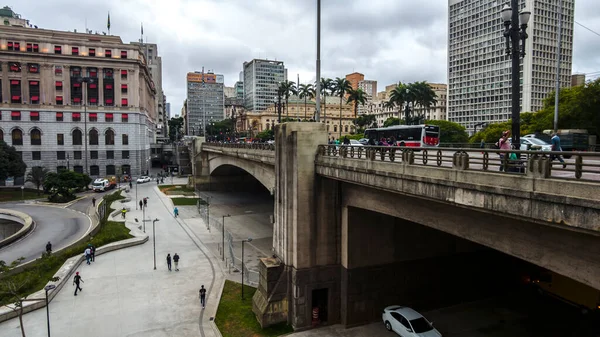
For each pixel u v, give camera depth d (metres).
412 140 46.31
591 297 28.05
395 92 86.56
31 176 87.88
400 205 21.14
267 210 65.81
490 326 26.55
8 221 58.84
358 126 138.62
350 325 26.81
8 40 89.69
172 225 54.94
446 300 29.33
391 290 27.69
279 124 28.95
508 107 126.81
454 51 147.88
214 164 78.94
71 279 34.09
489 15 132.75
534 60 105.38
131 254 41.34
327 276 27.20
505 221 15.23
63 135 95.38
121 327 26.08
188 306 29.22
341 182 27.00
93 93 97.94
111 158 100.62
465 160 14.94
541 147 25.53
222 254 41.22
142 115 108.88
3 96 89.81
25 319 26.86
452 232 17.91
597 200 10.36
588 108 48.09
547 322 27.03
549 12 104.94
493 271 30.86
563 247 13.10
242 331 26.08
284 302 27.23
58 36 99.88
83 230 51.59
